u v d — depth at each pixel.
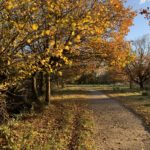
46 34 8.26
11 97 19.31
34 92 24.73
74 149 12.20
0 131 12.70
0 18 8.16
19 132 14.27
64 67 21.91
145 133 15.04
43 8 8.46
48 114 21.34
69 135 14.67
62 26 8.20
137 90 53.44
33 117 19.47
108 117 20.53
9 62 8.84
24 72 10.89
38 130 15.66
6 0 7.54
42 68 11.89
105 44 19.69
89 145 12.52
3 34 8.40
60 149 12.05
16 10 8.16
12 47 8.69
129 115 21.25
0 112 14.77
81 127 16.52
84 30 8.88
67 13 8.67
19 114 18.95
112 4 14.24
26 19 8.18
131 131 15.56
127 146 12.56
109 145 12.74
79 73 36.66
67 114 21.28
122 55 20.19
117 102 31.44
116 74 56.16
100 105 28.70
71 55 19.00
